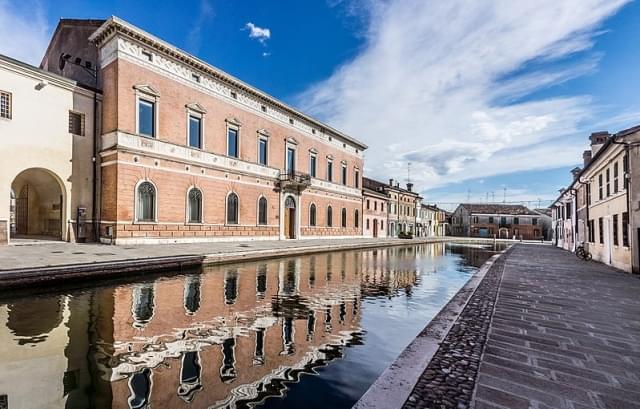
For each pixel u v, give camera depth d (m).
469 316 5.64
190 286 8.93
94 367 4.00
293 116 28.53
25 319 5.80
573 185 23.09
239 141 22.97
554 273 11.73
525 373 3.43
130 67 16.70
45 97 15.49
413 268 14.47
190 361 4.23
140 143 16.91
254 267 13.00
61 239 16.22
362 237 39.53
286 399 3.35
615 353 4.01
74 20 19.72
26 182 18.83
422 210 60.69
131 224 16.38
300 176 27.86
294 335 5.32
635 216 11.83
